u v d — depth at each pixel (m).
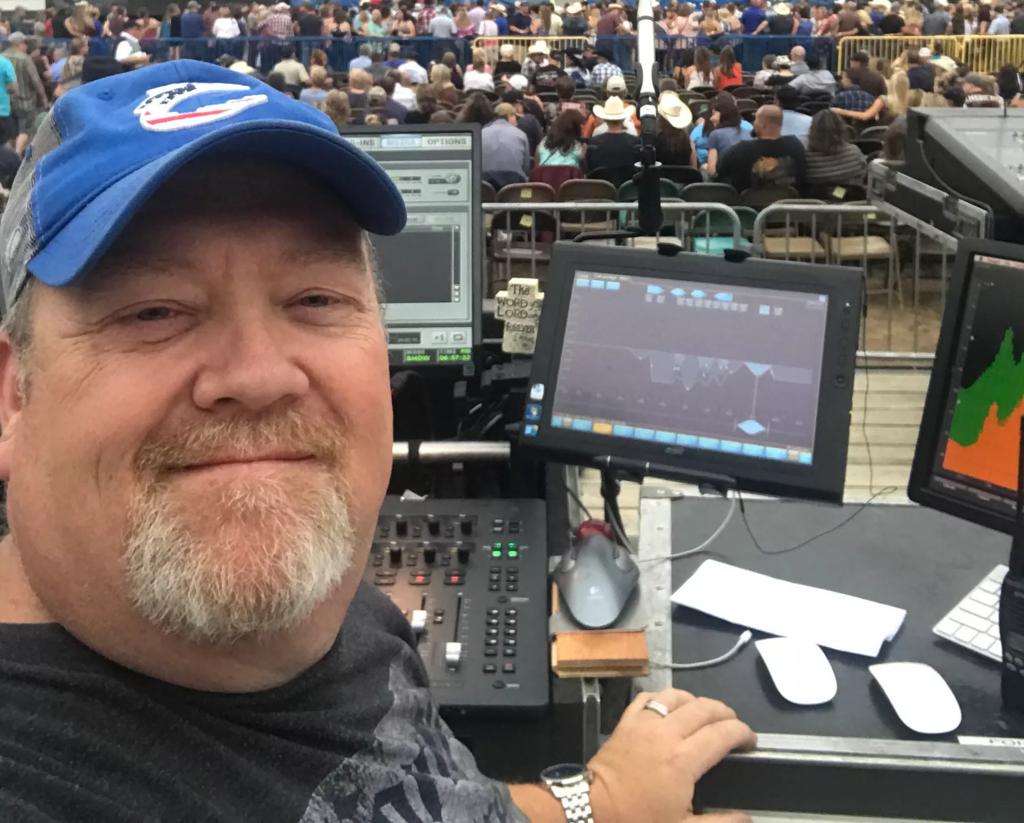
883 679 1.10
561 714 1.09
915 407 2.16
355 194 0.75
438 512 1.32
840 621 1.22
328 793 0.73
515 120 6.18
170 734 0.67
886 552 1.38
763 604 1.25
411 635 1.05
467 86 9.87
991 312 1.18
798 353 1.26
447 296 1.53
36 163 0.70
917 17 12.76
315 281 0.73
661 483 1.58
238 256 0.69
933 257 3.65
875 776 1.01
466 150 1.52
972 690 1.11
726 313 1.29
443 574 1.22
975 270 1.20
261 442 0.68
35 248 0.66
